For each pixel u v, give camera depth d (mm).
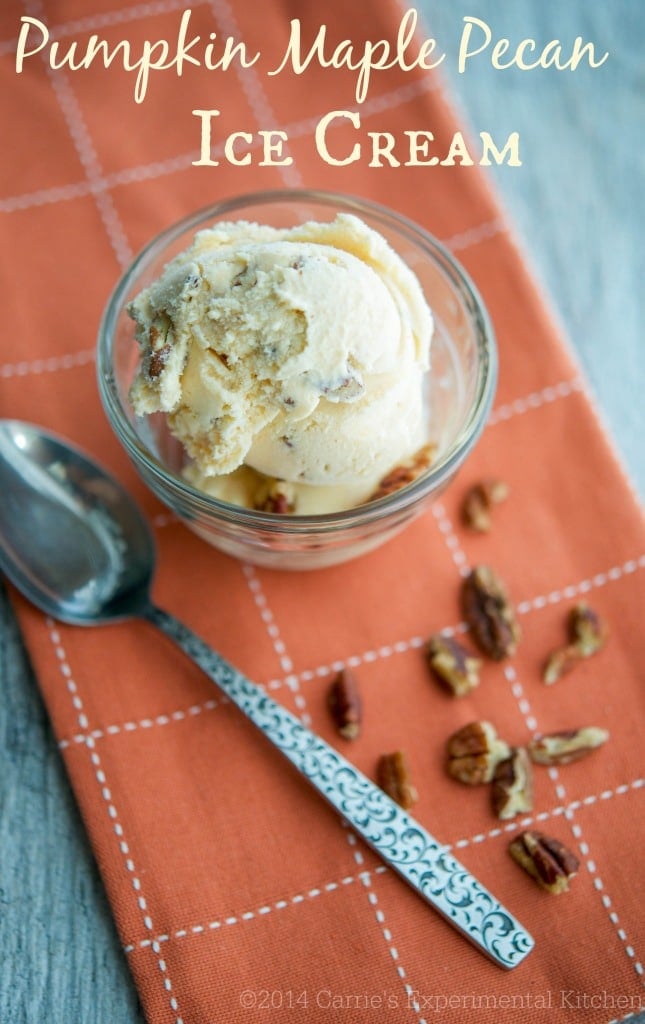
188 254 332
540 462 381
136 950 340
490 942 337
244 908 344
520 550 375
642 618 368
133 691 360
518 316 392
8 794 356
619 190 423
